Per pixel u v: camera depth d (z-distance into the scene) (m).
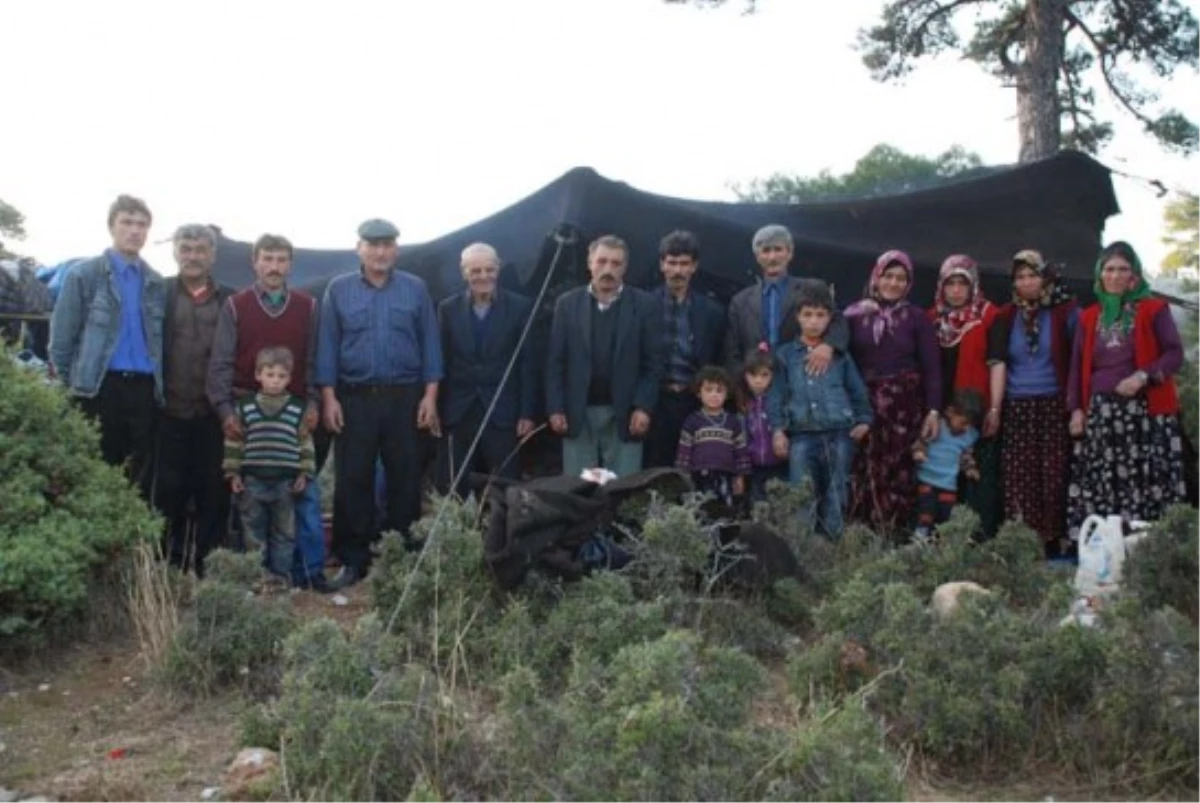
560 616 5.11
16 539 5.48
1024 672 4.44
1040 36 14.27
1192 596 5.81
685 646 3.99
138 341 6.90
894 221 9.41
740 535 5.98
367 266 7.16
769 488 6.73
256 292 7.12
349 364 7.13
